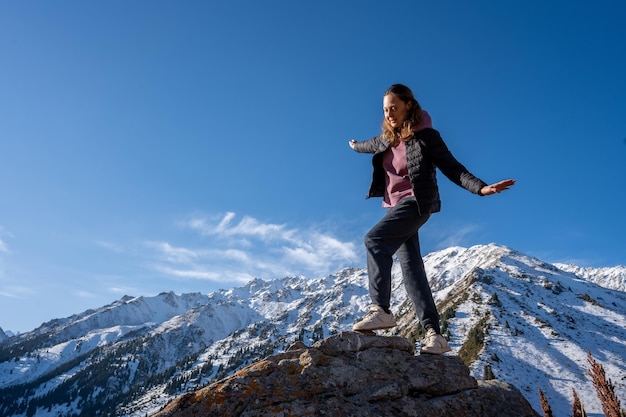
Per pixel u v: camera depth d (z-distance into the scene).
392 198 5.25
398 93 4.89
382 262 4.93
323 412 3.77
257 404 3.71
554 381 113.38
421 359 4.54
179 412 3.60
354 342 4.50
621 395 98.75
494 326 156.38
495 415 4.24
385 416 3.91
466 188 4.58
